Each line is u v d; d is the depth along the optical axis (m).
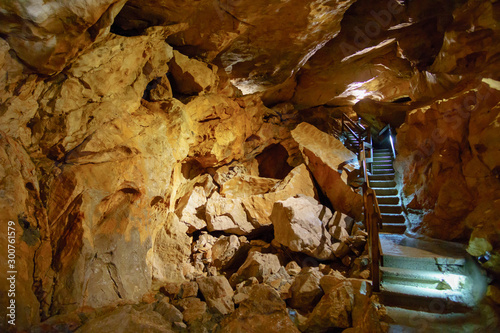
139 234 5.70
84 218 4.59
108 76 5.10
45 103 4.38
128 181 5.44
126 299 4.83
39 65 3.83
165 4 5.62
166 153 6.43
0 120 3.82
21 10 3.19
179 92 7.97
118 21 5.84
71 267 4.25
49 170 4.53
